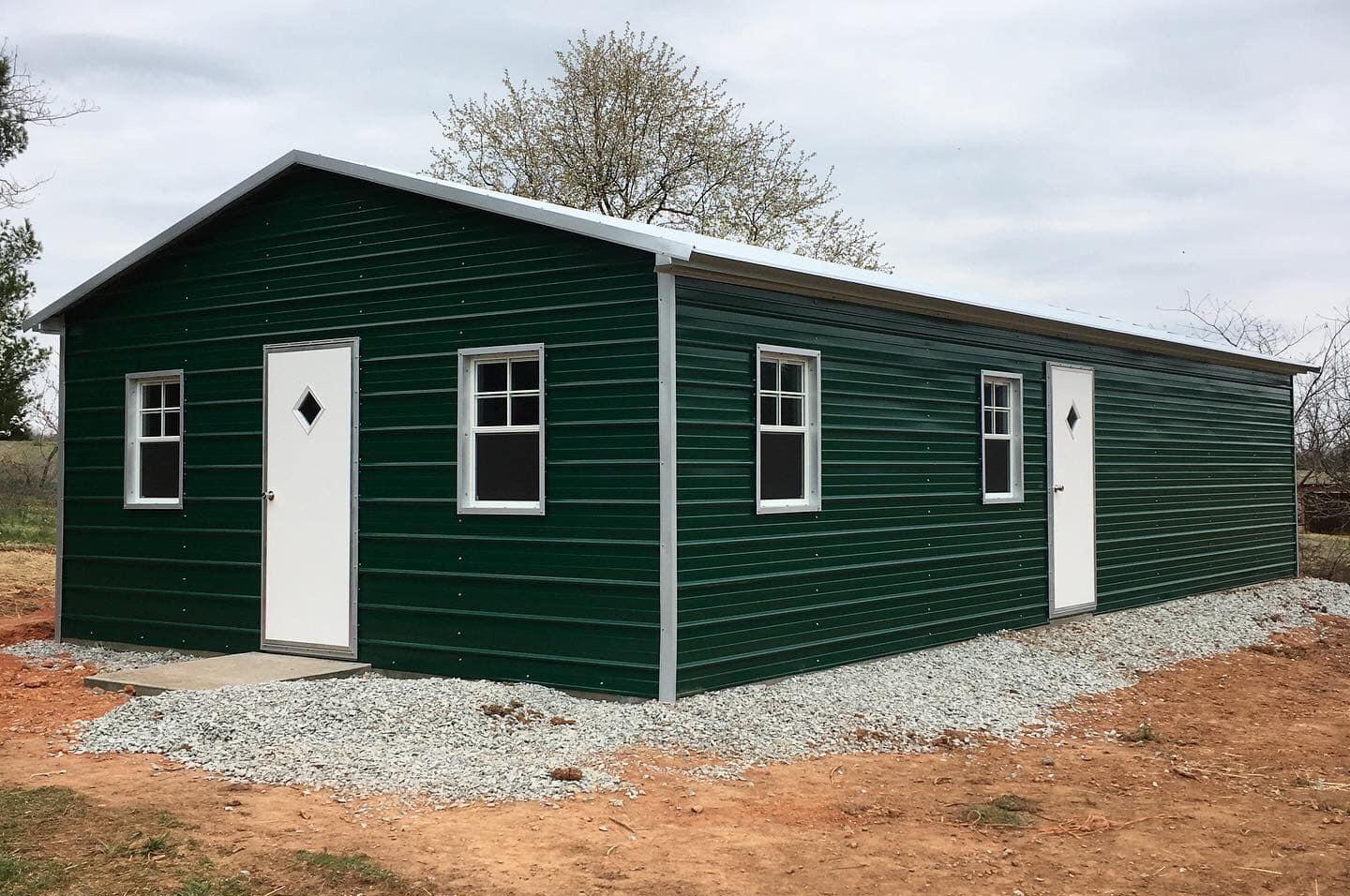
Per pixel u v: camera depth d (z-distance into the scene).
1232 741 8.67
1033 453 12.97
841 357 10.31
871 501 10.59
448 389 9.70
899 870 5.69
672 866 5.62
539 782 6.72
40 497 27.77
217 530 11.05
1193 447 16.23
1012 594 12.57
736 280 9.12
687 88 29.03
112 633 11.76
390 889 5.30
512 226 9.40
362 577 10.11
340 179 10.38
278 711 8.02
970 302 11.48
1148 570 15.06
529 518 9.22
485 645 9.41
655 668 8.55
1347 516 23.16
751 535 9.27
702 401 8.86
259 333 10.85
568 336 9.09
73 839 5.85
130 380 11.70
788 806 6.60
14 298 20.70
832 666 10.06
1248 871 5.82
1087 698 9.99
